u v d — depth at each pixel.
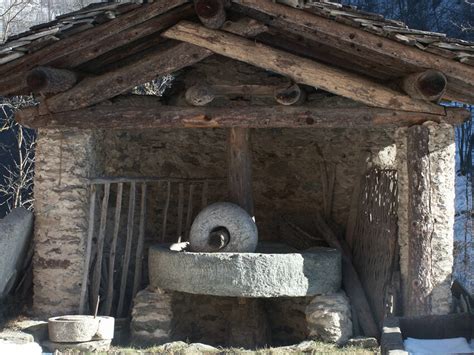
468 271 14.59
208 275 8.19
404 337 6.72
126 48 8.56
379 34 7.60
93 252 9.04
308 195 10.45
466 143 19.27
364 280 9.27
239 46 8.01
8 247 8.36
